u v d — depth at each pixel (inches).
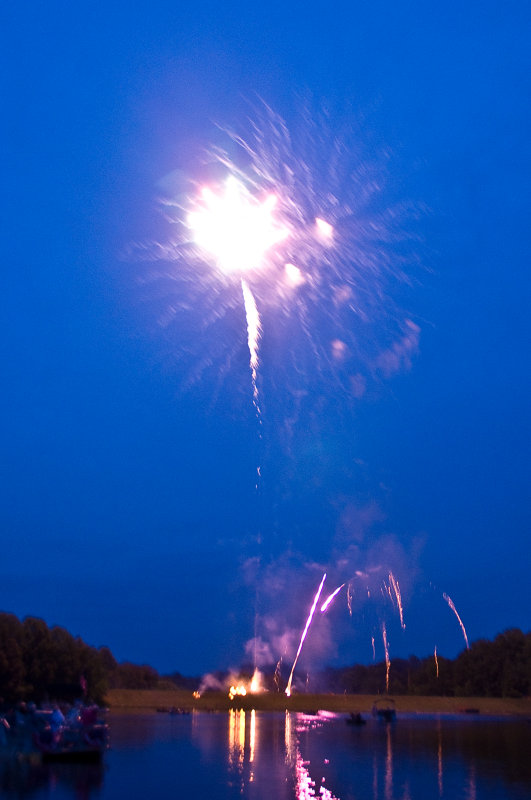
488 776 1862.7
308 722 4114.2
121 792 1574.8
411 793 1596.9
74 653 4768.7
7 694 4347.9
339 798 1524.4
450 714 5575.8
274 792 1592.0
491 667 6673.2
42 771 1895.9
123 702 5703.7
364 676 7637.8
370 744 2738.7
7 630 4475.9
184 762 2117.4
